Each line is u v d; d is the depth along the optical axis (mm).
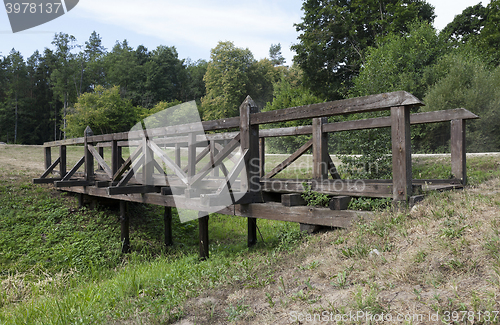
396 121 4031
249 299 3223
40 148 22984
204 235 6559
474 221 3334
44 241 8500
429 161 11000
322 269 3350
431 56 20266
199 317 3078
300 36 29844
